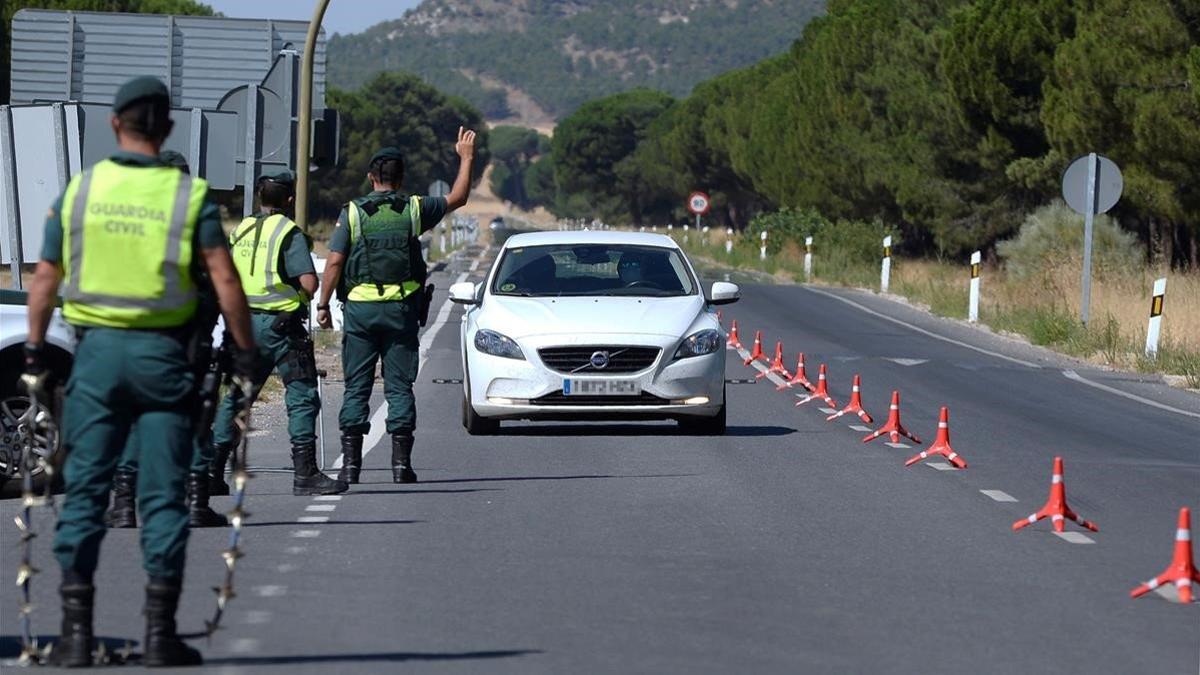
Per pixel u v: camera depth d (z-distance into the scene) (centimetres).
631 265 5625
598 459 4819
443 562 3272
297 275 3984
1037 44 13900
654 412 5197
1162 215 12012
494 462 4738
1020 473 4738
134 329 2300
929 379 7688
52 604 2862
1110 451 5338
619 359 5166
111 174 2305
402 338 4256
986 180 15888
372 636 2631
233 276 2328
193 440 2402
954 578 3231
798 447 5188
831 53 19050
